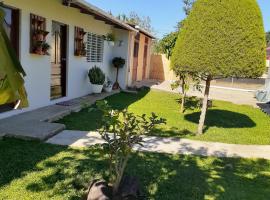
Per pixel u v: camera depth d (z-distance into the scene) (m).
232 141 7.37
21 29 7.51
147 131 3.92
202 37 6.81
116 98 12.81
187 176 4.96
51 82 9.63
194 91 16.62
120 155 3.98
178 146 6.53
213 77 7.48
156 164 5.35
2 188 4.06
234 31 6.64
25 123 6.82
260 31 6.77
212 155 6.13
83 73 11.90
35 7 8.02
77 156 5.36
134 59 18.91
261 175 5.28
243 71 6.70
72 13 10.32
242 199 4.35
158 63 24.52
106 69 14.78
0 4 2.24
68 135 6.59
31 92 8.20
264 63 6.92
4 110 7.25
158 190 4.39
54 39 9.64
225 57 6.68
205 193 4.43
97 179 4.18
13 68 1.96
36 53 8.13
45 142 6.00
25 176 4.44
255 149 6.84
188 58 7.02
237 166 5.64
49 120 7.48
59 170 4.73
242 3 6.69
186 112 10.98
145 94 14.90
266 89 16.05
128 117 3.91
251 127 9.40
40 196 3.95
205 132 8.10
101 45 13.80
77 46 11.00
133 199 3.86
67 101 10.15
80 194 4.04
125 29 15.28
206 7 6.83
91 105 10.35
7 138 5.95
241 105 13.91
